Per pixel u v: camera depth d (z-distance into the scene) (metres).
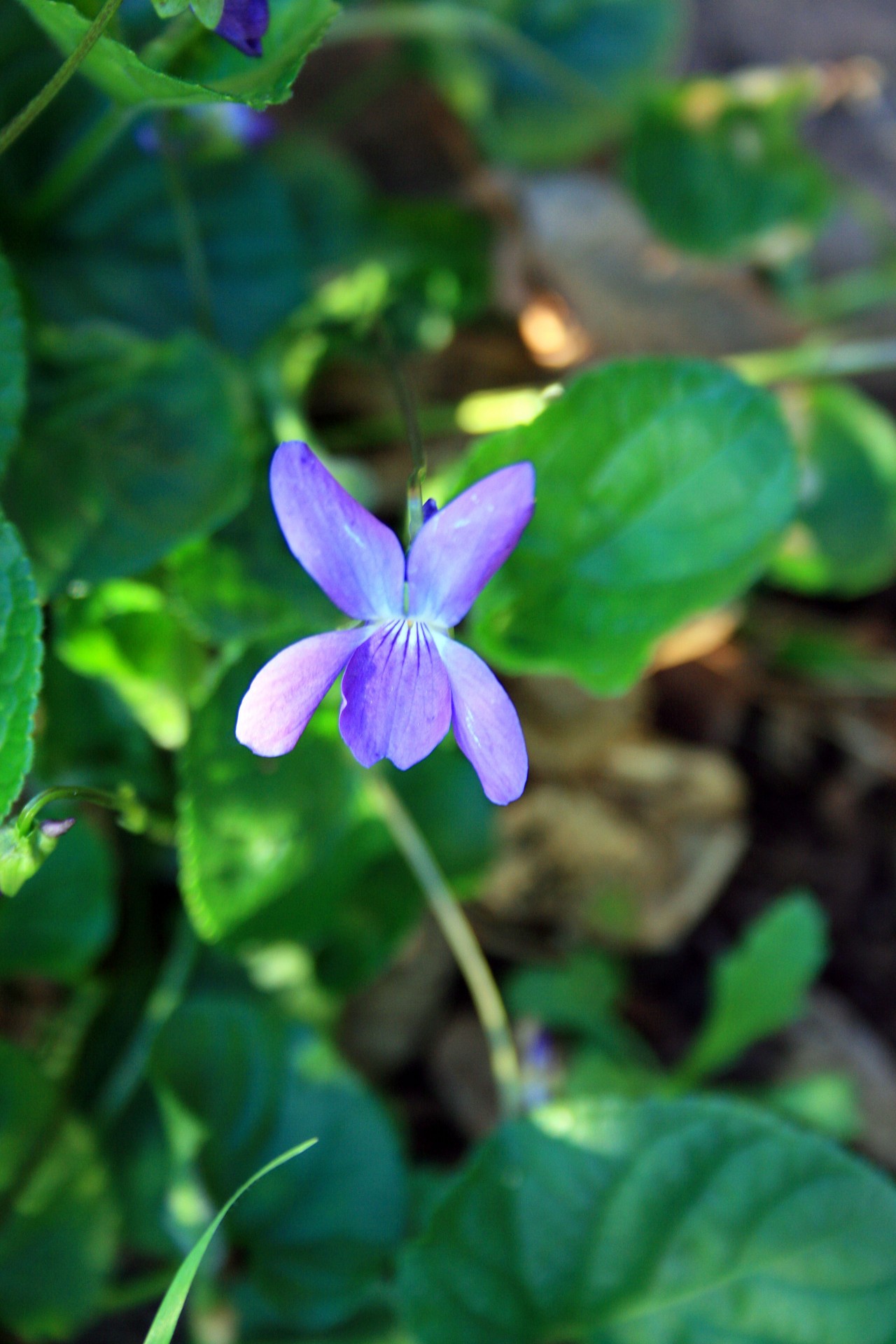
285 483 0.16
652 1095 0.19
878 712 0.25
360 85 0.25
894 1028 0.24
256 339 0.22
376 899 0.21
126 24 0.19
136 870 0.21
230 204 0.22
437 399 0.24
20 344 0.18
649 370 0.19
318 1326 0.20
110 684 0.20
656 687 0.24
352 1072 0.20
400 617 0.17
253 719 0.16
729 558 0.19
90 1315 0.20
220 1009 0.20
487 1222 0.19
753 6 0.28
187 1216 0.20
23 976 0.21
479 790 0.21
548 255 0.25
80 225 0.21
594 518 0.19
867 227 0.27
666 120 0.25
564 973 0.23
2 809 0.16
